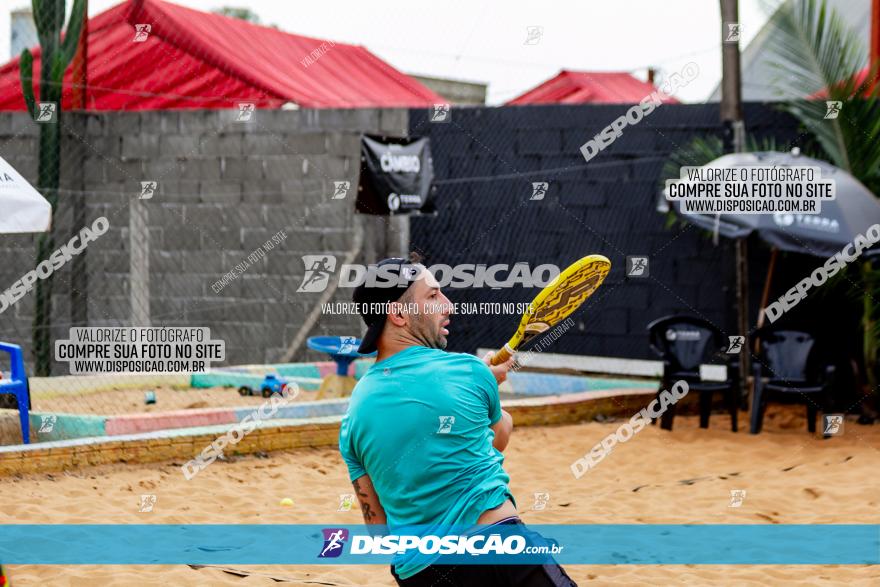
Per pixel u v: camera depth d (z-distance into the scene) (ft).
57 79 35.47
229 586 16.29
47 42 35.19
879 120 33.24
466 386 9.55
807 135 35.68
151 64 40.01
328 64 43.55
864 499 22.59
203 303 38.81
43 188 35.68
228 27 40.63
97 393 35.04
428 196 37.24
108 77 40.27
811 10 33.55
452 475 9.33
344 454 9.98
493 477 9.46
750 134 36.11
